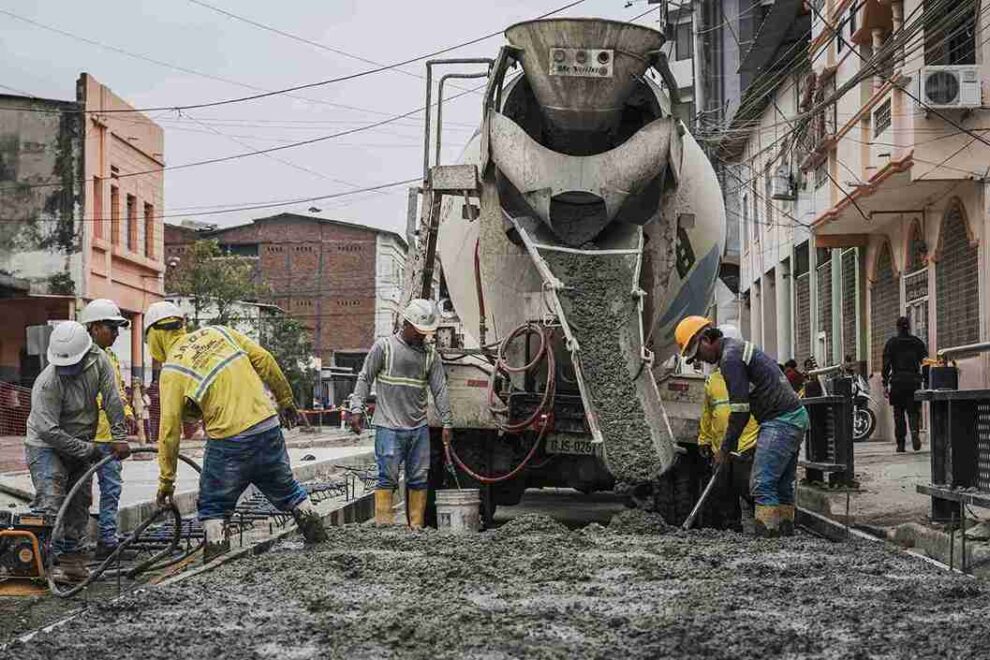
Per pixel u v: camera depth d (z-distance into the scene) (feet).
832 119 91.81
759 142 131.85
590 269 34.42
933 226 73.92
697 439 36.29
